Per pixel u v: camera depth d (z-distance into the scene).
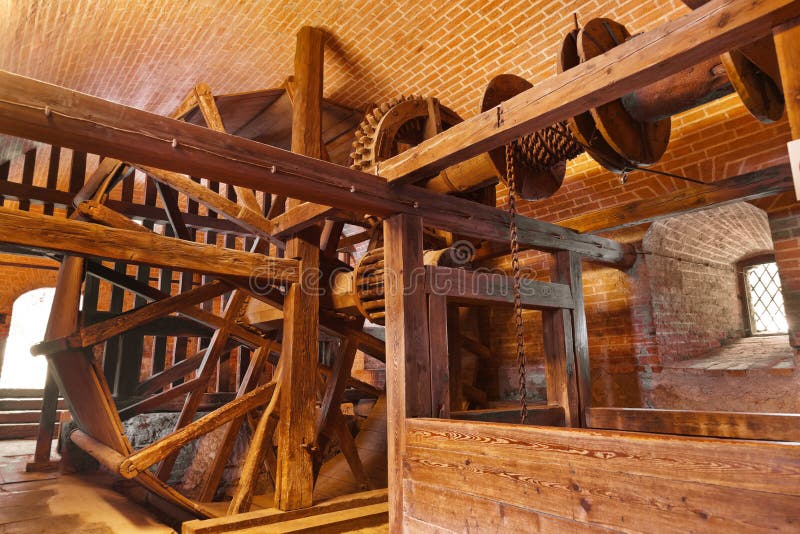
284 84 5.96
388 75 6.02
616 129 2.75
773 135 4.51
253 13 5.34
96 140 2.46
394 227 3.77
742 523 1.74
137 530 4.29
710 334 6.34
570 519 2.18
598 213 5.49
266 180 3.05
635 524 1.98
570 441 2.22
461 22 5.09
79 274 5.34
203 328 7.11
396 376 3.60
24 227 3.72
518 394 7.03
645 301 5.84
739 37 1.96
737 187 4.52
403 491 3.12
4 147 6.62
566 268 5.09
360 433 6.89
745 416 3.87
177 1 5.01
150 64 6.07
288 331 4.96
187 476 6.29
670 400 5.57
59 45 5.22
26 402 9.78
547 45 5.00
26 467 6.43
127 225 5.55
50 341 5.02
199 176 2.95
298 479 4.66
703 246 6.34
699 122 4.79
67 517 4.52
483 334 7.54
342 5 5.21
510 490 2.44
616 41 2.78
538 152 3.47
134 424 6.51
